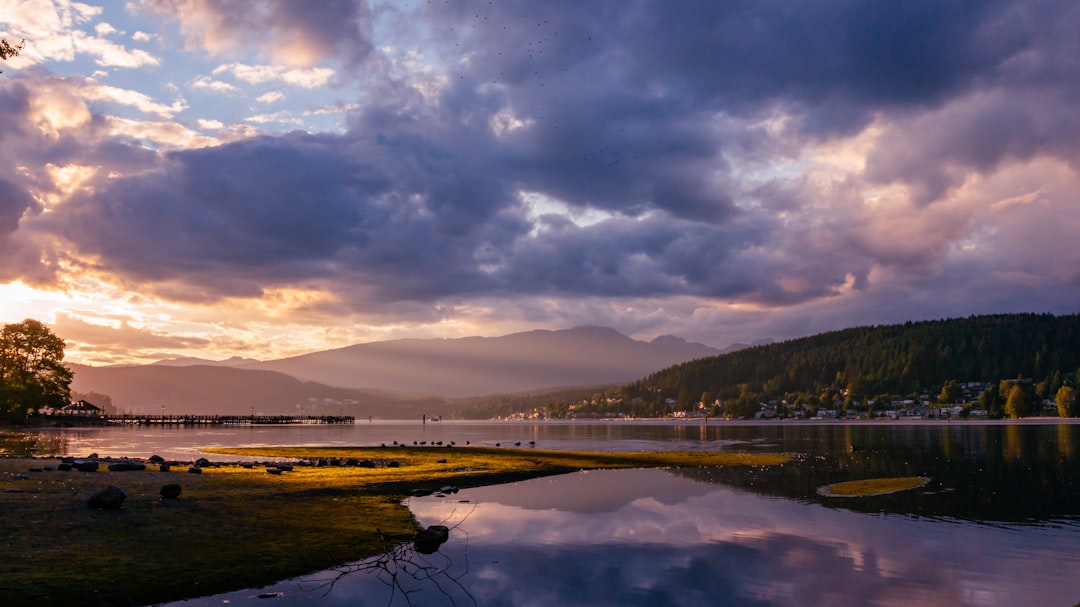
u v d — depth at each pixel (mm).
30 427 149875
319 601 17641
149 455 64125
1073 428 154625
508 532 27297
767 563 22266
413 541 24625
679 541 25641
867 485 42188
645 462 62312
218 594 17812
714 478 48469
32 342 149500
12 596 16188
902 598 18391
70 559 19281
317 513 28531
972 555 23281
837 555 23281
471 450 73562
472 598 18234
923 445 87312
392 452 70688
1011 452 71062
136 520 24609
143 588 17656
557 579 20250
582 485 44281
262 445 87188
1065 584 19688
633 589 19219
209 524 24859
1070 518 30469
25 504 26312
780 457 67062
